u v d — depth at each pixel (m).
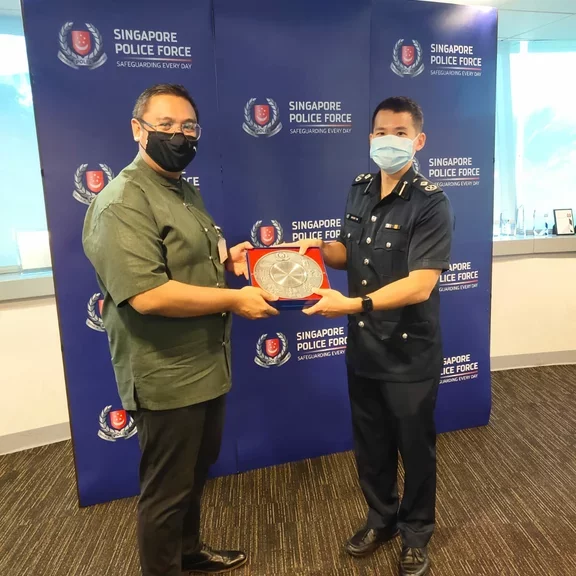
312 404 2.58
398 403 1.71
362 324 1.75
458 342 2.76
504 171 3.73
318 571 1.85
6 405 2.74
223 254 1.64
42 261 2.85
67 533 2.11
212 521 2.14
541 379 3.58
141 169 1.46
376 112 1.69
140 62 2.02
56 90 1.94
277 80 2.21
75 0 1.91
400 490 2.31
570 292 3.72
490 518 2.10
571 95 3.70
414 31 2.37
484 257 2.72
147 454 1.52
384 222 1.67
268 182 2.29
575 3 2.97
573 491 2.27
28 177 2.85
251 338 2.42
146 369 1.43
